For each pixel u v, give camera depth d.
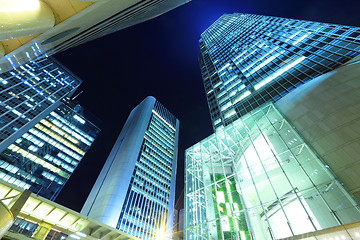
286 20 60.69
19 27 4.88
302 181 19.06
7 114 88.88
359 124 18.08
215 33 110.12
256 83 42.19
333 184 16.58
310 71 32.19
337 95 21.78
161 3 20.81
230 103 44.84
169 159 153.00
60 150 106.25
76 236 34.69
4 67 8.68
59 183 95.00
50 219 33.09
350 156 16.94
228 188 25.81
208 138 35.38
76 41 17.06
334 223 15.11
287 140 22.80
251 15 90.12
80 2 7.03
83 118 135.00
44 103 110.75
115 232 36.56
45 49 10.88
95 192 113.94
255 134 27.97
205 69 79.88
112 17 14.16
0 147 80.31
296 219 19.23
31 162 89.19
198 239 22.47
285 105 27.23
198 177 31.11
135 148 128.75
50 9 6.86
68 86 135.88
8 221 9.86
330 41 36.62
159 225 106.56
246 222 21.98
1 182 29.42
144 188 114.12
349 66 24.22
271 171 22.83
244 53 62.56
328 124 20.12
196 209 26.19
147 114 163.50
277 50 48.03
